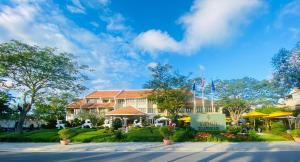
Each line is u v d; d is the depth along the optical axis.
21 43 33.25
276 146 20.62
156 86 45.25
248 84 53.72
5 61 33.06
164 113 62.47
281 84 37.91
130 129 35.09
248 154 16.89
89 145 23.69
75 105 67.12
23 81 35.03
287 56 36.66
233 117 56.19
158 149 20.36
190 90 47.19
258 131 36.41
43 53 34.12
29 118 38.41
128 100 67.00
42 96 35.59
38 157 17.00
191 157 15.80
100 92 74.06
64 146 23.22
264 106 53.97
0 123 49.56
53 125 49.66
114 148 21.27
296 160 14.08
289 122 40.06
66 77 35.75
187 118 43.09
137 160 14.95
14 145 24.56
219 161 14.10
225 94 54.41
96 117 59.88
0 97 36.38
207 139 25.86
